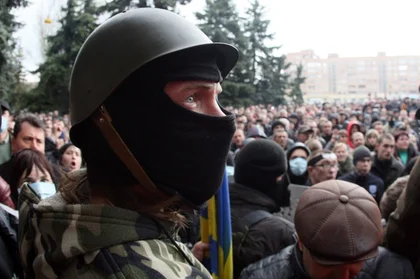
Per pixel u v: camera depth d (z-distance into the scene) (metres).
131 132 0.87
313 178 3.83
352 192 1.55
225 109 0.96
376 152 5.73
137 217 0.85
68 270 0.82
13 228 1.62
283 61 32.81
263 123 13.82
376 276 1.67
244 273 1.82
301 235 1.55
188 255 0.92
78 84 0.92
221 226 1.82
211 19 27.97
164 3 12.66
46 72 22.36
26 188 1.10
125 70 0.85
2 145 3.83
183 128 0.87
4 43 14.64
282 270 1.72
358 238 1.47
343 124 13.46
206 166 0.89
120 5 14.00
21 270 1.54
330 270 1.49
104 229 0.81
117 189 0.90
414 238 1.75
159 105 0.86
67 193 0.98
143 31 0.87
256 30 32.00
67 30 23.11
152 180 0.88
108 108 0.88
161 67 0.86
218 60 0.97
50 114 19.75
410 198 1.69
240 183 2.46
